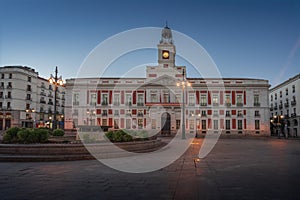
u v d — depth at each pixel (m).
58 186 6.49
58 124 67.50
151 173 8.23
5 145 11.05
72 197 5.57
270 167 9.47
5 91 58.19
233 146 20.67
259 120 50.50
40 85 65.06
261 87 50.88
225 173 8.27
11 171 8.34
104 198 5.51
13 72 58.28
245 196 5.69
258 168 9.24
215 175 7.94
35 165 9.49
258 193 5.93
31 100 61.69
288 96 54.53
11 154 10.86
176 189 6.25
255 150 16.70
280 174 8.11
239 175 7.95
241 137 45.34
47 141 13.57
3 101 57.91
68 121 50.88
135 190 6.14
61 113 72.94
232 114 50.56
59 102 72.69
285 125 49.75
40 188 6.29
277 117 48.69
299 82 49.41
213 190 6.17
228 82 51.16
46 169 8.73
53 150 11.00
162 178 7.49
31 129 13.43
